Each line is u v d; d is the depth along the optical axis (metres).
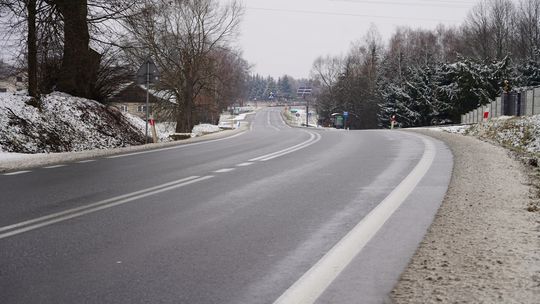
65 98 23.19
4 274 4.62
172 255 5.15
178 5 40.50
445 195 7.86
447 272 4.38
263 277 4.50
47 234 6.00
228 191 8.78
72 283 4.38
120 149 17.39
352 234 5.86
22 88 26.50
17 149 17.22
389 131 30.27
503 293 3.83
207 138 23.91
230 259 5.02
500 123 31.33
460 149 14.82
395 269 4.62
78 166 12.74
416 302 3.79
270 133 30.42
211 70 46.06
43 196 8.48
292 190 8.80
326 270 4.65
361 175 10.41
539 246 4.96
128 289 4.24
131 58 28.52
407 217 6.61
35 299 4.04
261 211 7.16
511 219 6.06
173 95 46.47
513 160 11.82
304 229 6.13
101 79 26.70
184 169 11.88
